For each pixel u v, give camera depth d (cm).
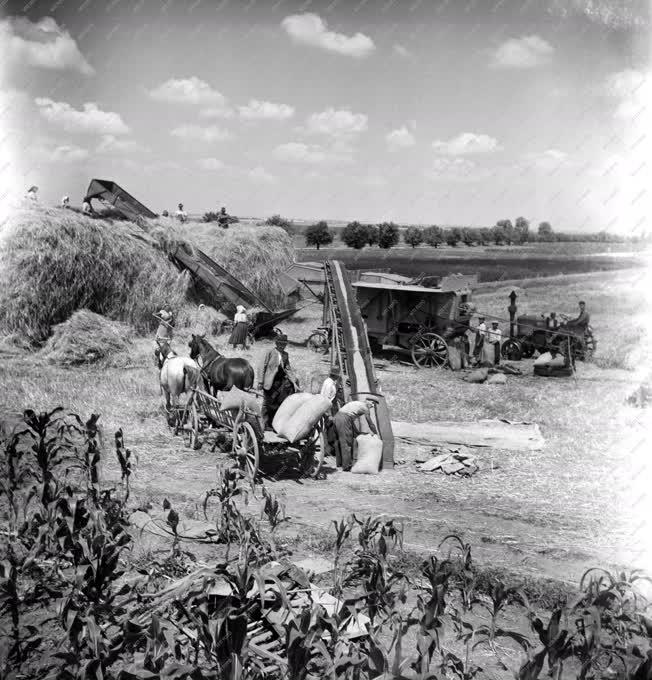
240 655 391
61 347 1733
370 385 1270
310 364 1861
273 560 598
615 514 838
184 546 689
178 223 2569
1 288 1889
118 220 2372
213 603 520
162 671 373
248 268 2653
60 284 1953
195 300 2431
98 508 663
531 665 391
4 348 1817
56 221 1962
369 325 2055
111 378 1558
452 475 1015
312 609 432
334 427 1024
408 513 834
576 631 461
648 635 462
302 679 379
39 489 659
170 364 1141
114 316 2112
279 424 955
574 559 697
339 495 902
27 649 495
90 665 393
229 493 680
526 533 771
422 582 632
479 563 663
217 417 1022
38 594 571
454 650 533
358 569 566
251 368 1048
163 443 1087
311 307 3328
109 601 494
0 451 818
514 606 606
